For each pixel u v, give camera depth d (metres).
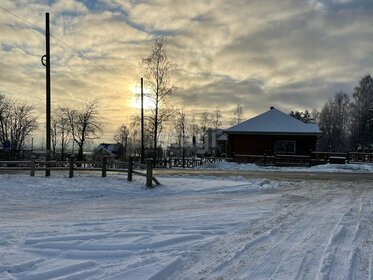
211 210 10.98
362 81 74.06
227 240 7.25
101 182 16.44
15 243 6.80
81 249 6.50
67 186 15.40
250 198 13.53
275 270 5.52
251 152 36.19
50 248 6.51
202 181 18.06
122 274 5.21
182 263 5.88
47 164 18.80
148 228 8.18
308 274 5.32
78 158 40.22
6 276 5.06
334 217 9.57
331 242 7.07
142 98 35.22
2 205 12.05
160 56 34.47
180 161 38.81
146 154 49.44
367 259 6.07
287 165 33.19
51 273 5.25
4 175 18.11
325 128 84.06
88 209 11.29
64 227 8.30
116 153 60.50
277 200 12.85
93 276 5.15
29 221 9.23
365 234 7.77
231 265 5.78
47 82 19.89
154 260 5.88
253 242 7.09
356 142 70.69
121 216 9.99
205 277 5.28
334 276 5.25
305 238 7.42
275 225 8.63
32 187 15.05
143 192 15.02
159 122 36.00
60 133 54.31
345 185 17.30
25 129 50.06
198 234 7.62
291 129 35.75
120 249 6.54
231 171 25.92
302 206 11.43
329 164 30.59
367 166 28.98
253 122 37.28
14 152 34.16
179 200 13.23
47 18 19.73
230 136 36.69
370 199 12.91
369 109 70.88
